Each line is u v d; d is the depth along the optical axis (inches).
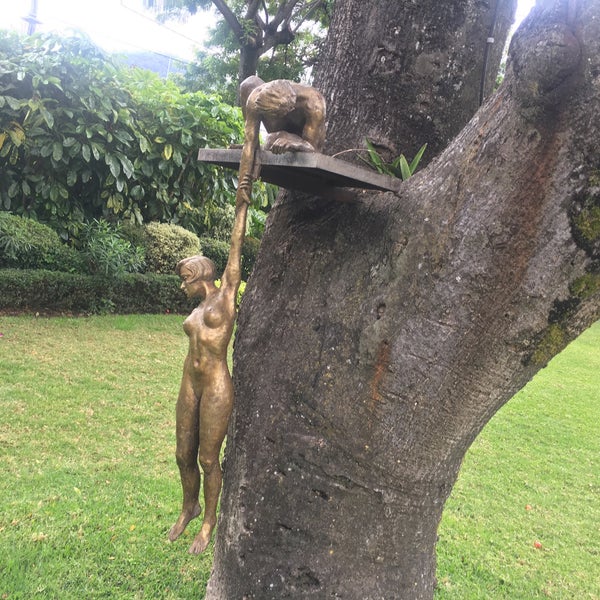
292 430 73.1
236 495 78.8
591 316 59.7
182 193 335.0
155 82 319.3
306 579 74.4
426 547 78.7
